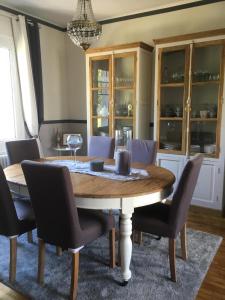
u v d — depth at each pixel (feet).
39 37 12.54
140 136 11.69
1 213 5.75
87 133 13.29
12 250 5.96
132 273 6.30
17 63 11.81
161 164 11.15
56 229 5.37
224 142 9.68
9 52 11.49
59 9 11.62
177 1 10.85
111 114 12.09
